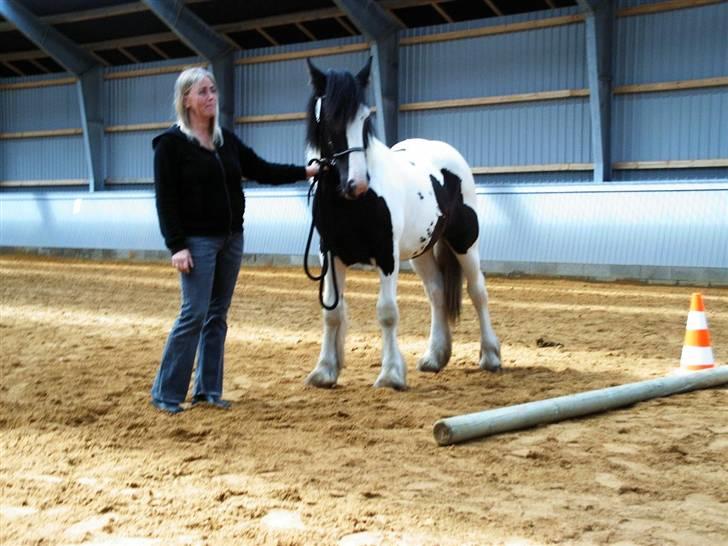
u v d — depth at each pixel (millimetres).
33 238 22516
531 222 15172
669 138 15297
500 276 15312
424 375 5801
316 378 5266
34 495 3045
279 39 20391
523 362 6398
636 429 4211
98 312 9469
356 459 3623
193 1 19031
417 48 18047
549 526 2799
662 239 13836
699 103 14953
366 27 17594
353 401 4848
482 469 3502
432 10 17750
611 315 9500
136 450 3750
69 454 3664
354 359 6504
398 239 5215
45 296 11289
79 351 6660
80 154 24062
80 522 2770
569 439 4023
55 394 4984
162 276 15086
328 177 4980
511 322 8898
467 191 6125
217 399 4746
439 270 6102
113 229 20953
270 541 2590
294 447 3816
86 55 22812
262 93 20438
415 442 3941
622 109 15734
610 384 5406
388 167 5230
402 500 3062
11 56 24469
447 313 6062
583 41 15992
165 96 22234
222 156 4617
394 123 18344
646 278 13906
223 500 3023
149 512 2865
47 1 20750
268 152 20422
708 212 13539
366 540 2627
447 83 17734
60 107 24359
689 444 3918
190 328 4574
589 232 14562
